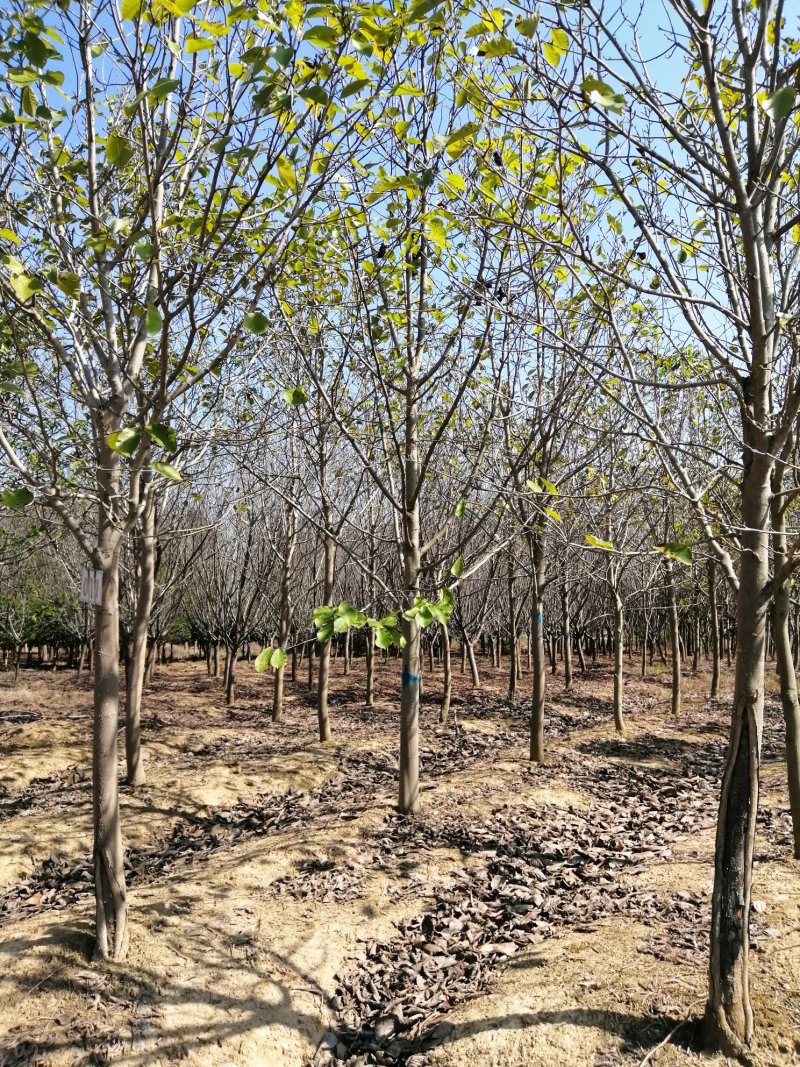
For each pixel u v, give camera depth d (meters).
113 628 4.18
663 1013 3.52
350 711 13.05
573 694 14.93
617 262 5.45
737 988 3.24
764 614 3.21
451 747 10.50
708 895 4.84
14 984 3.87
